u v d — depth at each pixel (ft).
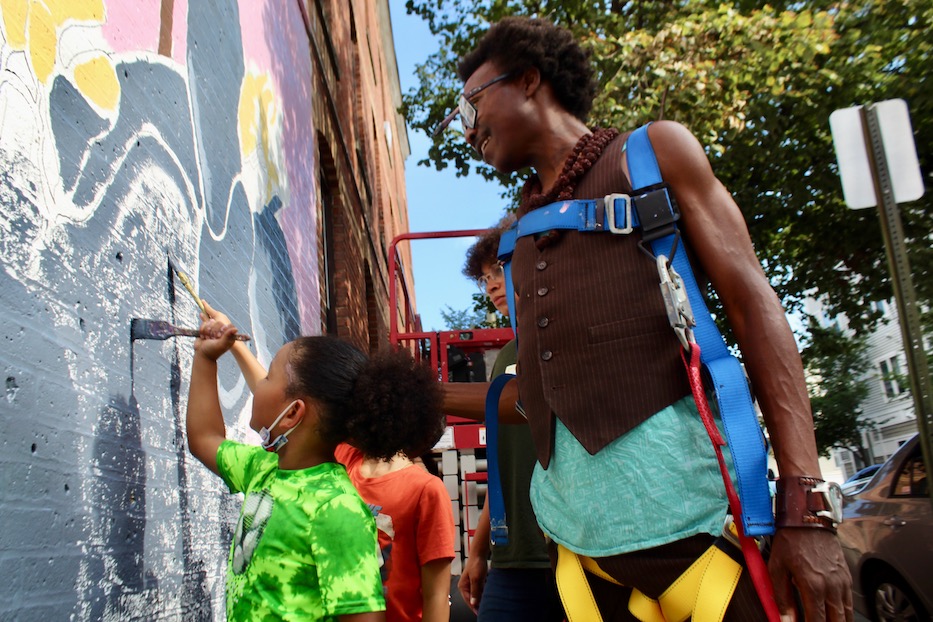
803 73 27.22
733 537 4.27
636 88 26.12
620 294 4.72
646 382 4.55
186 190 9.53
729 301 4.69
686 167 4.80
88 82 6.92
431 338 24.26
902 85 31.14
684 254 4.67
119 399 6.88
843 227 36.29
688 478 4.33
